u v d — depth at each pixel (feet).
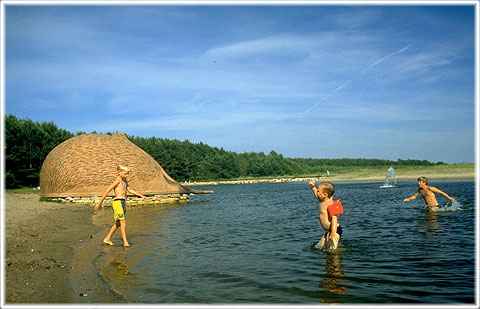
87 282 19.29
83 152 73.41
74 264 23.31
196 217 48.91
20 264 22.65
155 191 75.05
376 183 168.25
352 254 24.49
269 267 21.74
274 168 396.98
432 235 30.55
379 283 18.29
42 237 33.32
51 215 51.60
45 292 17.63
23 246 28.73
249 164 403.34
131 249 27.99
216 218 47.26
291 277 19.57
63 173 71.92
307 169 438.81
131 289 18.07
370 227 35.81
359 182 190.08
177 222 43.70
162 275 20.49
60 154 74.23
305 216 47.83
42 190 78.84
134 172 73.77
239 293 17.22
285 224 40.19
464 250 24.93
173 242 30.53
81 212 57.31
